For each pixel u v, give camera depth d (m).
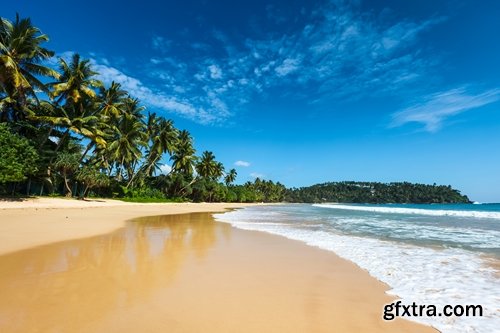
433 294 5.94
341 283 6.57
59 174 35.62
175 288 6.04
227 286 6.23
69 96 33.97
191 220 22.73
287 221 23.50
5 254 8.56
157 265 7.86
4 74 26.67
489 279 6.95
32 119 31.64
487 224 21.64
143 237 12.69
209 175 81.50
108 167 50.50
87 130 34.59
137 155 45.97
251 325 4.45
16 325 4.24
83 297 5.40
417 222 23.45
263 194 146.38
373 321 4.69
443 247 11.23
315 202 195.12
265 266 7.97
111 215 23.94
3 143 24.17
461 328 4.50
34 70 28.64
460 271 7.64
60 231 13.16
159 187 65.69
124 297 5.46
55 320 4.43
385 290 6.16
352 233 15.60
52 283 6.14
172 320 4.55
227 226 18.44
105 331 4.12
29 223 15.20
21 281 6.21
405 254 9.73
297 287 6.26
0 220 15.73
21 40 26.84
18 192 32.97
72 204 30.70
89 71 34.88
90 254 8.92
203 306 5.13
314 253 9.80
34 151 26.91
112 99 41.41
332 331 4.33
